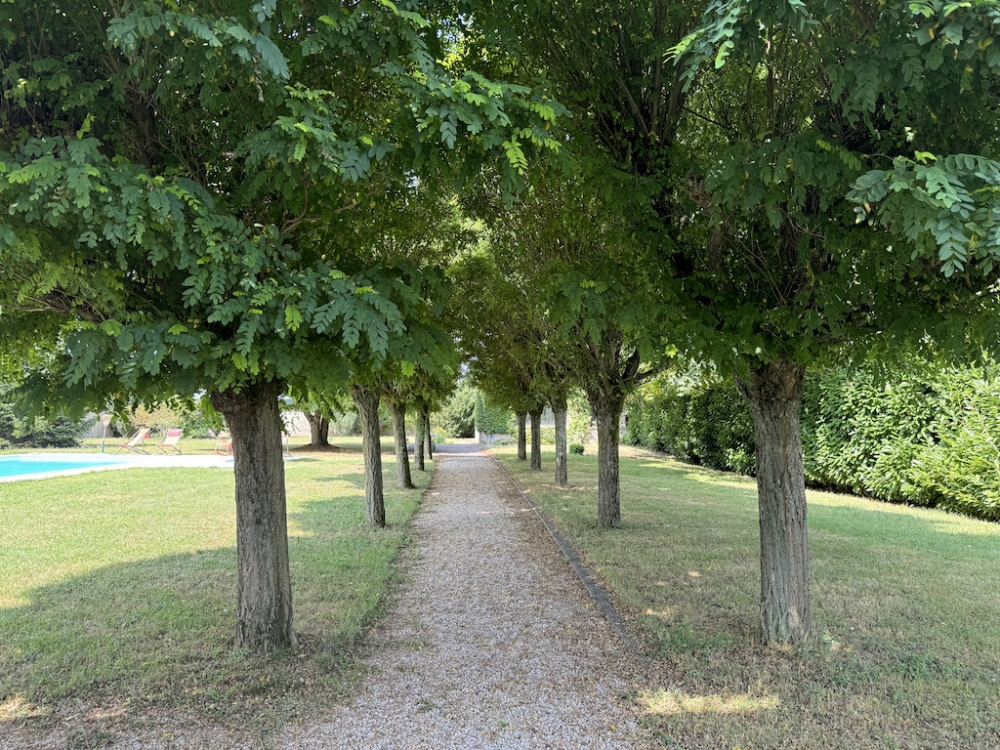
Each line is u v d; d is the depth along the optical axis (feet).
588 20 13.44
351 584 19.92
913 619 15.98
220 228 9.46
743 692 12.02
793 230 12.70
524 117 9.80
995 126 9.52
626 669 13.43
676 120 14.28
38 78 9.45
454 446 118.93
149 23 7.40
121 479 50.06
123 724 11.09
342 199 12.35
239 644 14.23
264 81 8.69
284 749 10.30
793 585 14.29
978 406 32.12
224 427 15.48
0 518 32.37
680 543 25.62
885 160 10.15
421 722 11.23
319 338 11.27
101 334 8.70
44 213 7.95
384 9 8.95
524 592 19.65
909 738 10.23
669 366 28.89
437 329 12.78
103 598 18.30
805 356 12.36
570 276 12.31
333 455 86.53
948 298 11.11
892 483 37.32
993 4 6.70
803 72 11.64
